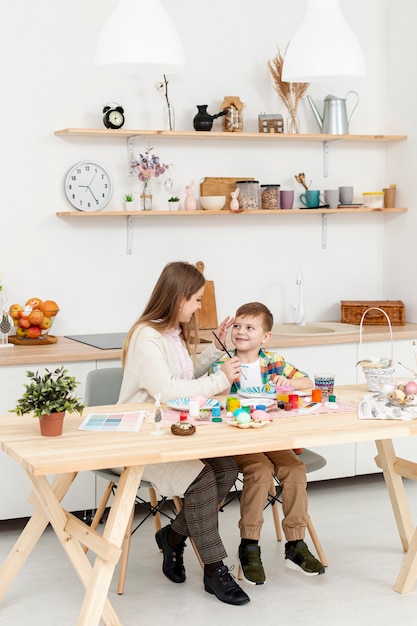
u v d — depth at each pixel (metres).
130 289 4.44
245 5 4.54
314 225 4.83
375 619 2.89
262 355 3.41
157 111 4.41
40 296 4.25
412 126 4.73
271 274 4.75
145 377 3.06
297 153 4.75
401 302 4.67
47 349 3.81
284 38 4.63
